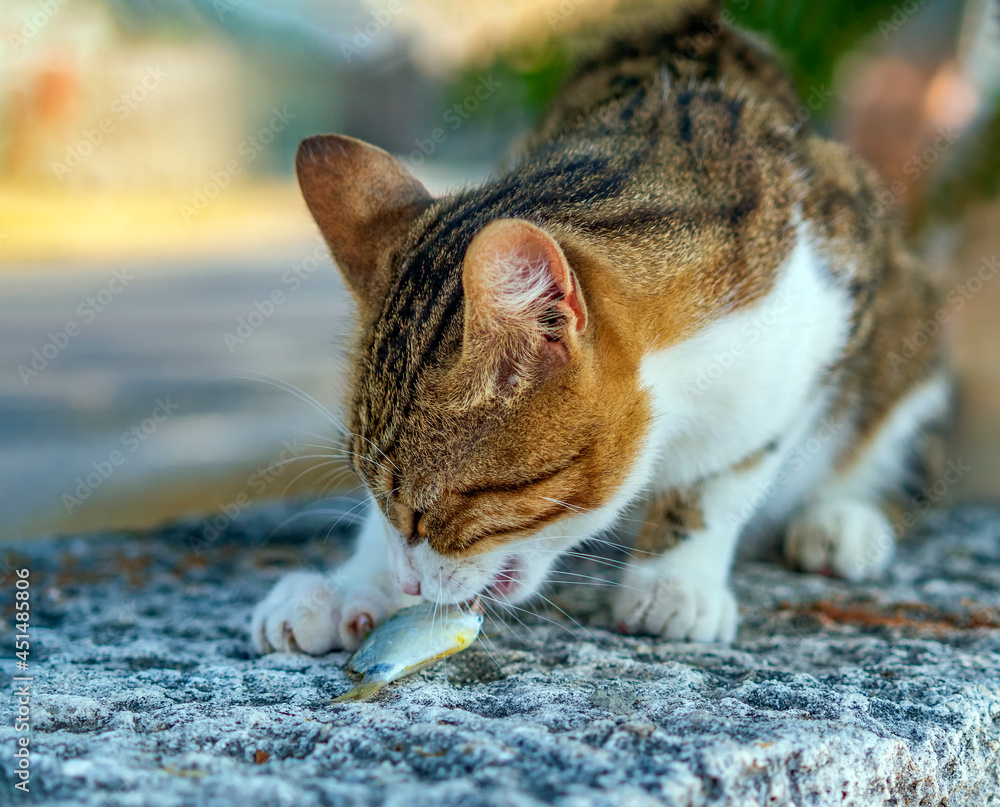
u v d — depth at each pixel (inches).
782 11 32.0
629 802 19.1
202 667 22.9
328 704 21.4
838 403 27.6
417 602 24.1
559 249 22.4
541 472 23.5
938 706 21.9
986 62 33.1
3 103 88.0
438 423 23.2
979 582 27.3
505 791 19.2
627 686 21.9
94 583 27.1
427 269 24.1
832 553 27.9
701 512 25.8
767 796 19.9
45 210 86.2
